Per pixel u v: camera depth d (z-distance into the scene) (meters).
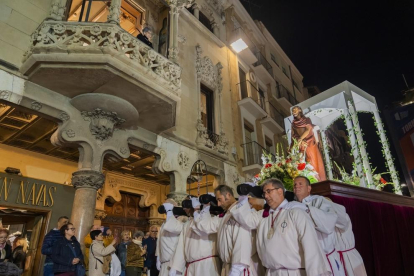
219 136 10.93
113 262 5.41
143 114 7.48
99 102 6.49
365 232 4.10
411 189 9.47
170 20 8.90
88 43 6.10
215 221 3.38
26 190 7.80
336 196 3.95
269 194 2.88
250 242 2.96
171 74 7.32
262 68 16.23
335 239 3.20
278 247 2.60
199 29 11.96
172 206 4.33
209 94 11.78
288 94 20.19
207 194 3.59
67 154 8.73
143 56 6.77
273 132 16.48
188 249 3.57
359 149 6.30
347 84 6.94
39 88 6.09
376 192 4.85
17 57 5.82
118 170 10.33
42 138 7.61
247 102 13.05
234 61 14.16
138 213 11.41
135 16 9.02
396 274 4.30
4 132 7.32
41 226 8.05
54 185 8.44
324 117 8.20
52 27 5.86
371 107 7.86
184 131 9.42
